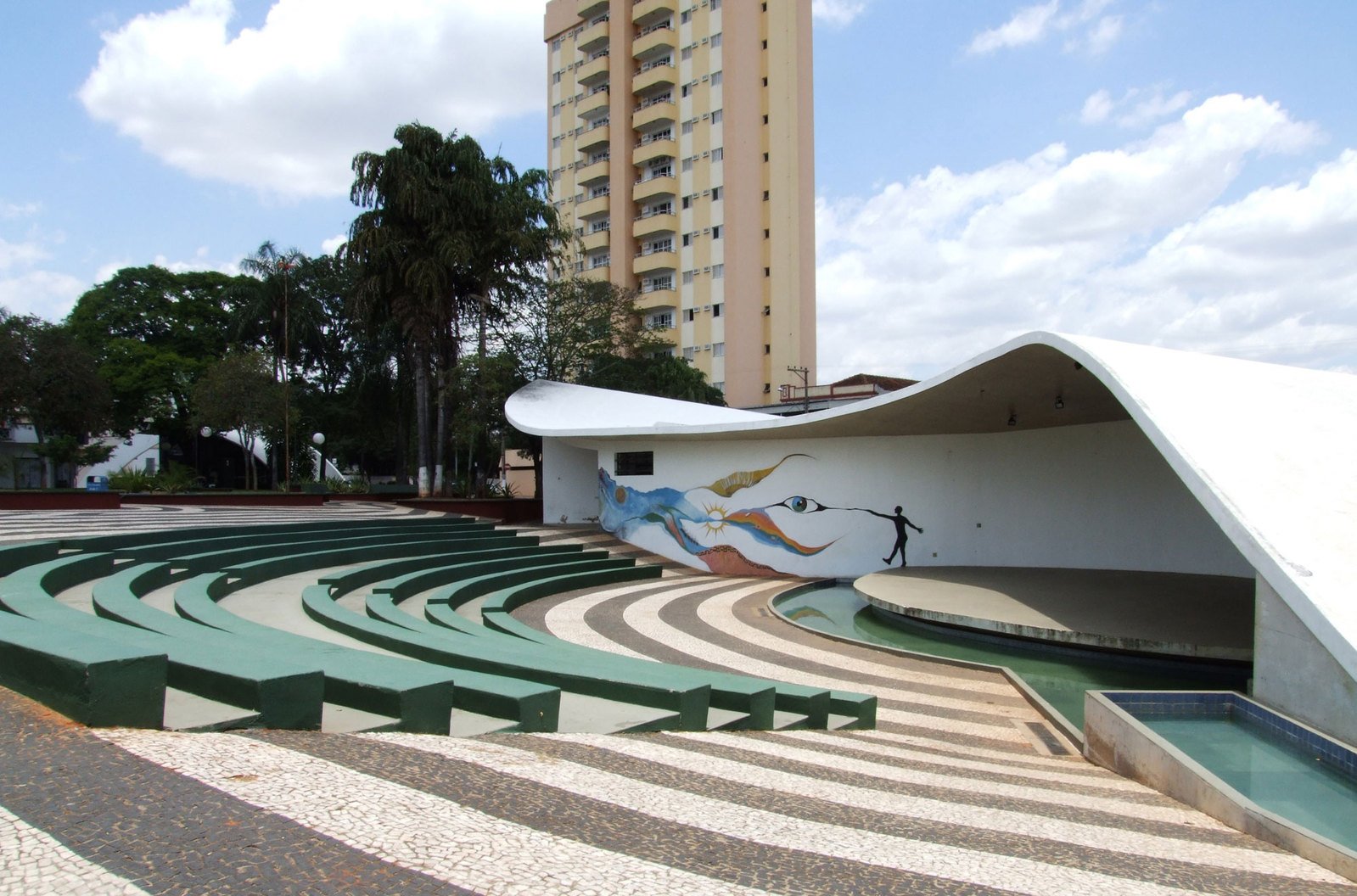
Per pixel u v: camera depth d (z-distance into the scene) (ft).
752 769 18.33
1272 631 26.94
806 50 188.55
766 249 182.70
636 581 66.59
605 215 206.28
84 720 13.75
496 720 19.36
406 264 93.35
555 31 218.18
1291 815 19.36
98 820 10.48
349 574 46.93
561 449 91.15
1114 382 36.24
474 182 94.84
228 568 43.83
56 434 113.91
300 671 15.84
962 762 23.68
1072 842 15.42
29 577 30.27
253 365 112.27
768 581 68.28
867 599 51.62
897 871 12.26
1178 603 45.09
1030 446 63.41
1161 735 25.61
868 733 27.71
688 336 188.85
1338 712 23.67
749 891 10.66
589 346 117.91
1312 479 31.17
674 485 76.89
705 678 24.20
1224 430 33.50
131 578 34.22
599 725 20.79
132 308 146.92
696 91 188.65
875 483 68.18
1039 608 44.73
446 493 100.63
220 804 11.31
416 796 12.67
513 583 57.62
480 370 98.53
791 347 180.75
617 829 12.51
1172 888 13.16
